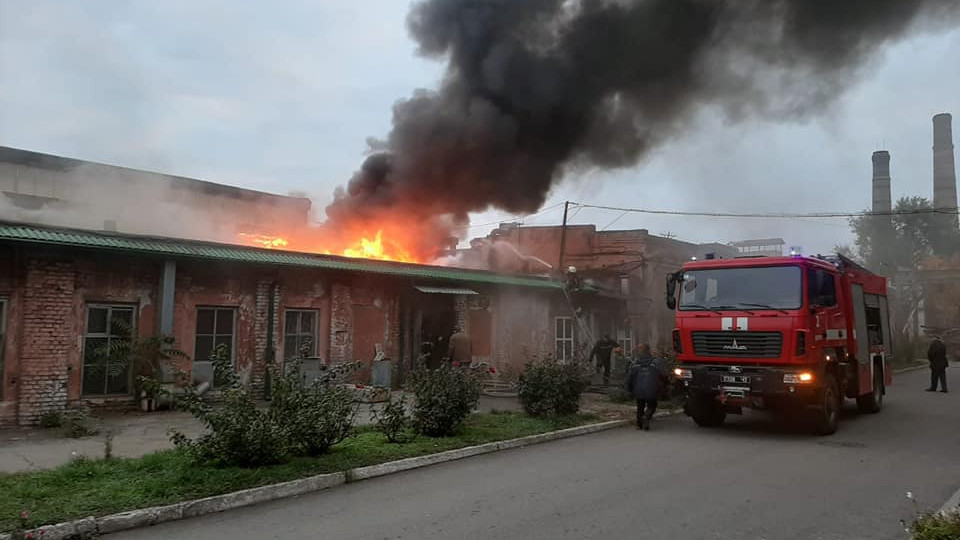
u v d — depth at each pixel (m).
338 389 9.12
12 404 10.98
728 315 11.50
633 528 5.83
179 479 6.92
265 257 14.41
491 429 10.91
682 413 14.52
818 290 11.63
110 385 12.45
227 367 8.14
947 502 6.77
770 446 10.28
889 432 11.80
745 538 5.56
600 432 11.83
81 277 12.10
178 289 13.48
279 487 7.00
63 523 5.58
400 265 17.81
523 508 6.52
